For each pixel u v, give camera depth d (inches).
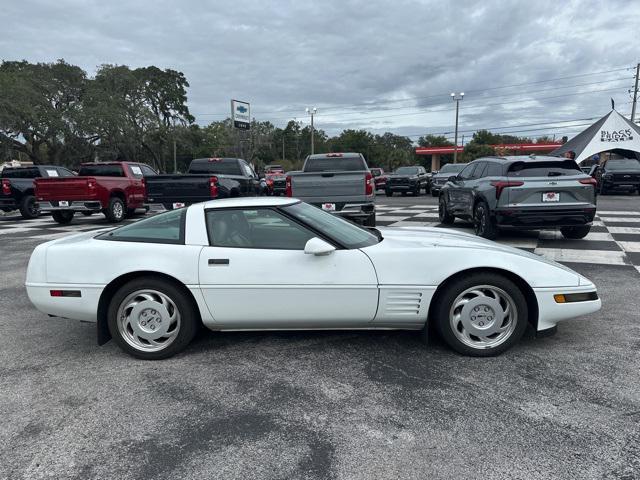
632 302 202.5
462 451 101.5
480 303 145.9
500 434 107.3
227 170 589.9
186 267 147.8
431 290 145.0
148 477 95.3
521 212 319.9
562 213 318.3
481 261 144.4
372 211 394.0
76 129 1653.5
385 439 106.5
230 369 143.7
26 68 1765.5
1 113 1375.5
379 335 167.0
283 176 1070.4
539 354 149.4
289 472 96.0
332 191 384.2
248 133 2955.2
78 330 182.5
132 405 123.8
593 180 320.5
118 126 1726.1
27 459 101.9
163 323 150.7
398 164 3272.6
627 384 129.3
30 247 379.9
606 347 154.3
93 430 112.6
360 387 130.7
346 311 147.9
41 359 154.8
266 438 107.9
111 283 151.8
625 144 922.1
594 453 99.8
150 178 446.9
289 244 151.1
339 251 146.8
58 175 653.9
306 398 125.5
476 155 2591.0
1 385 136.6
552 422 111.6
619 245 335.0
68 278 152.0
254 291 147.3
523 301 145.7
